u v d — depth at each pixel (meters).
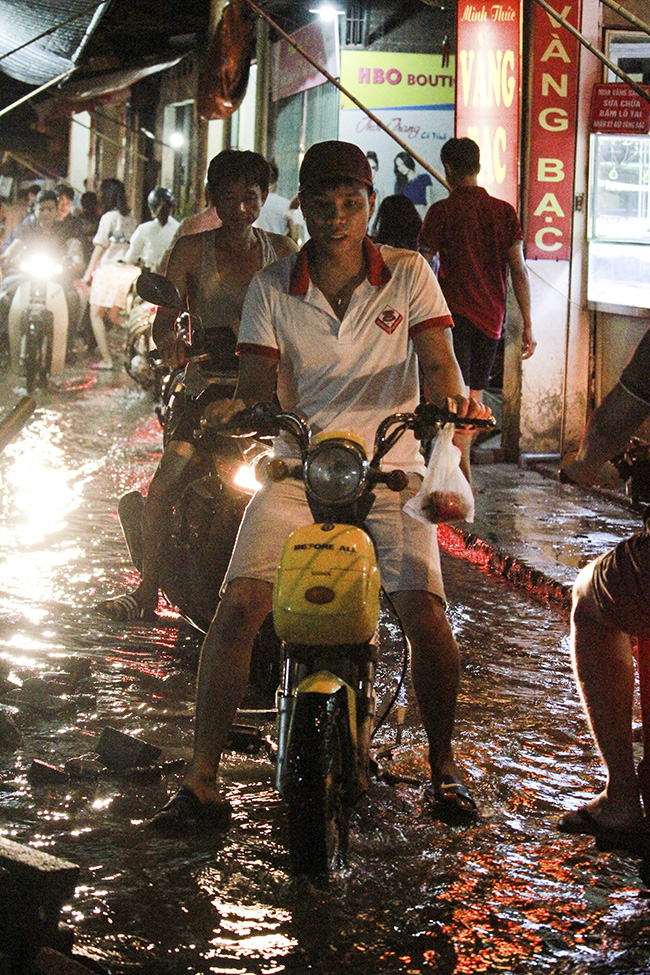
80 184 33.84
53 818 3.86
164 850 3.66
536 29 9.62
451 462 3.60
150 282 4.87
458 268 8.80
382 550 3.88
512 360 10.20
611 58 9.80
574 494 9.05
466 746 4.53
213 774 3.87
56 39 14.09
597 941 3.22
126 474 9.73
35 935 2.96
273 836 3.78
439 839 3.77
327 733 3.32
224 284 5.30
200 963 3.06
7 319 16.30
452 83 13.81
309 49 14.69
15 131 24.67
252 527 3.92
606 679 3.79
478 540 7.56
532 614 6.36
